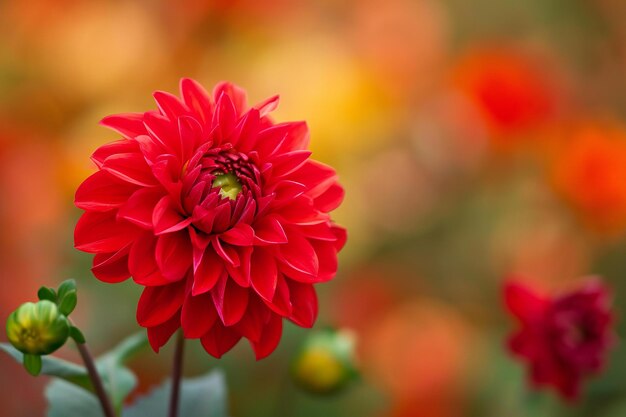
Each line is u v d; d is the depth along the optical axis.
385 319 1.08
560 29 1.53
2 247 0.96
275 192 0.63
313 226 0.63
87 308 0.98
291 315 0.61
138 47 1.12
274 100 0.64
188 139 0.62
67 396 0.68
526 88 1.23
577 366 0.78
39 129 1.09
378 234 1.19
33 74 1.12
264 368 0.99
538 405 0.87
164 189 0.61
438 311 1.10
